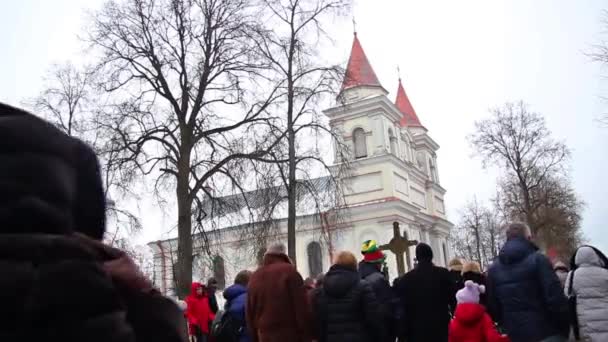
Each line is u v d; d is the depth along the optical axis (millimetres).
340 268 6672
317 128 20750
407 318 7742
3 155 1291
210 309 12875
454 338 6605
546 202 37844
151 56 18750
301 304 6398
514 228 6316
